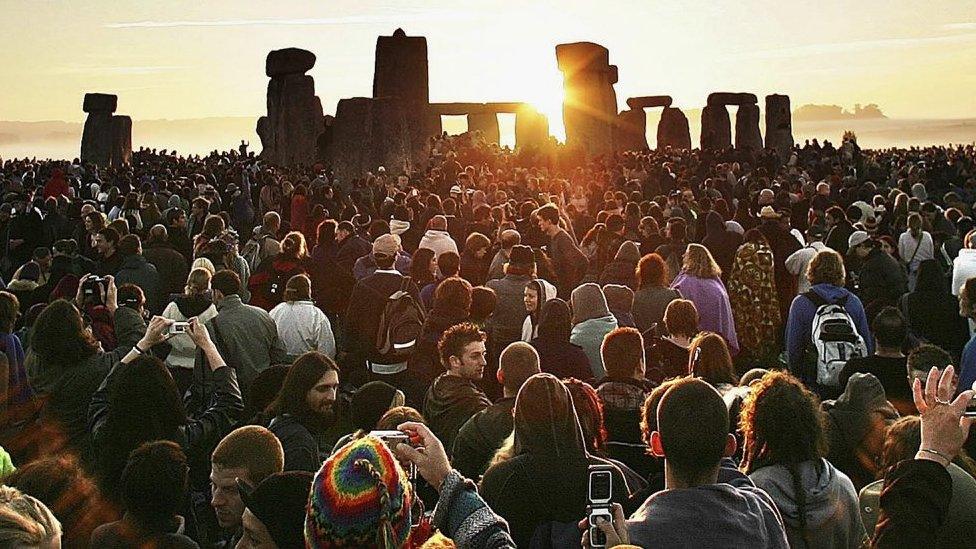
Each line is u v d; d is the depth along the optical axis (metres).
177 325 6.47
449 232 17.20
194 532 6.56
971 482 4.17
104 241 12.45
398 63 43.47
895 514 3.50
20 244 17.11
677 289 10.95
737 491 3.97
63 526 4.80
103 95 49.53
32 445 7.39
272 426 6.09
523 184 27.62
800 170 34.56
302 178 31.53
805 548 4.36
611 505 3.71
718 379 6.77
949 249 15.02
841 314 9.01
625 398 6.30
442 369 9.04
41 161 47.84
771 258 12.71
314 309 9.72
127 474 4.54
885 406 6.12
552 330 7.88
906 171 33.06
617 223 14.66
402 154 36.12
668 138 59.03
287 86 40.84
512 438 5.19
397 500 2.88
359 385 9.61
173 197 22.80
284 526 3.91
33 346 7.22
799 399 4.50
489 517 3.65
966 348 7.89
